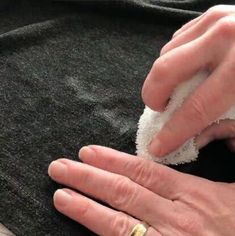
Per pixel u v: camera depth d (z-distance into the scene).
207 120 0.48
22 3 0.70
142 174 0.50
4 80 0.59
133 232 0.46
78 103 0.58
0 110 0.56
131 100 0.59
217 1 0.75
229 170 0.54
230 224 0.47
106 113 0.57
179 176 0.50
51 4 0.70
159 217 0.47
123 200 0.48
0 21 0.67
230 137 0.53
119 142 0.55
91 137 0.55
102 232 0.47
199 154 0.54
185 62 0.46
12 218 0.48
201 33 0.49
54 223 0.48
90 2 0.69
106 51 0.65
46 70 0.61
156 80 0.47
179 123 0.48
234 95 0.47
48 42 0.65
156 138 0.50
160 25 0.70
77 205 0.47
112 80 0.61
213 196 0.48
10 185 0.50
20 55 0.62
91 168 0.50
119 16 0.70
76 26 0.67
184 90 0.48
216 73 0.47
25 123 0.55
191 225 0.47
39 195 0.49
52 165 0.50
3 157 0.52
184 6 0.73
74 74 0.61
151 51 0.67
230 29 0.46
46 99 0.58
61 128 0.55
